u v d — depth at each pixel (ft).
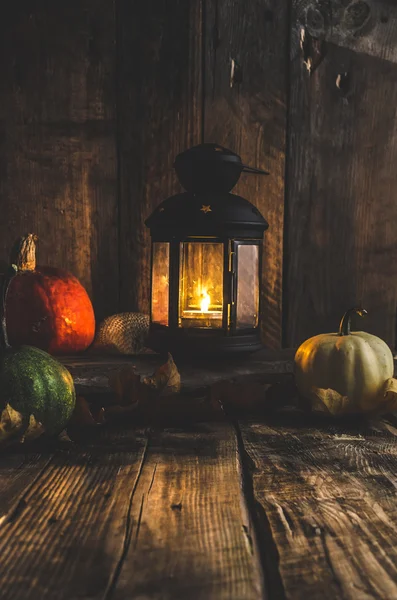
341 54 8.59
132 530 3.95
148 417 6.42
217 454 5.46
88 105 8.41
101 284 8.61
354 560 3.57
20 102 8.33
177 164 7.18
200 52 8.45
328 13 8.55
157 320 7.25
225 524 4.03
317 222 8.75
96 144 8.46
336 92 8.64
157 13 8.37
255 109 8.57
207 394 6.77
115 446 5.72
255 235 7.03
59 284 7.61
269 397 6.84
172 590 3.25
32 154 8.40
